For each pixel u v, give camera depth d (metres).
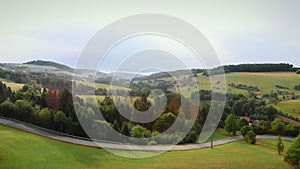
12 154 9.68
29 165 9.53
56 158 9.66
